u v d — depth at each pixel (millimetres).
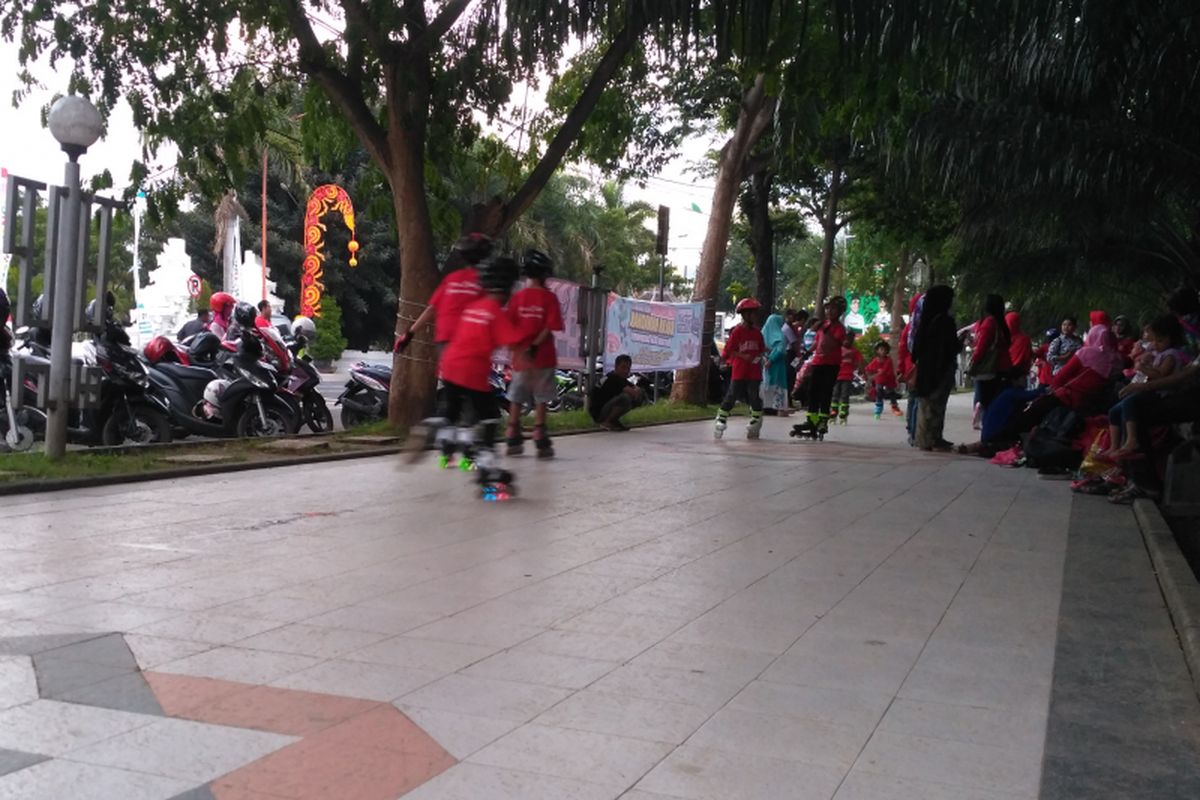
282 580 5730
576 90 14609
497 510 8016
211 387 11664
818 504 8758
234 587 5555
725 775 3393
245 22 12125
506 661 4469
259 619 4988
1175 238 17953
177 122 12352
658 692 4137
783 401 15039
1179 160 11797
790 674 4387
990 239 18578
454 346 8414
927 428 13555
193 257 44594
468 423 8453
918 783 3361
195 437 13055
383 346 51500
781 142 15383
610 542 6938
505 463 10984
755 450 13102
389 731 3688
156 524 7145
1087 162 12180
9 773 3277
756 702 4051
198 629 4805
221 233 35812
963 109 12766
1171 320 8812
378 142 12805
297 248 44094
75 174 9055
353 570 5996
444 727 3740
